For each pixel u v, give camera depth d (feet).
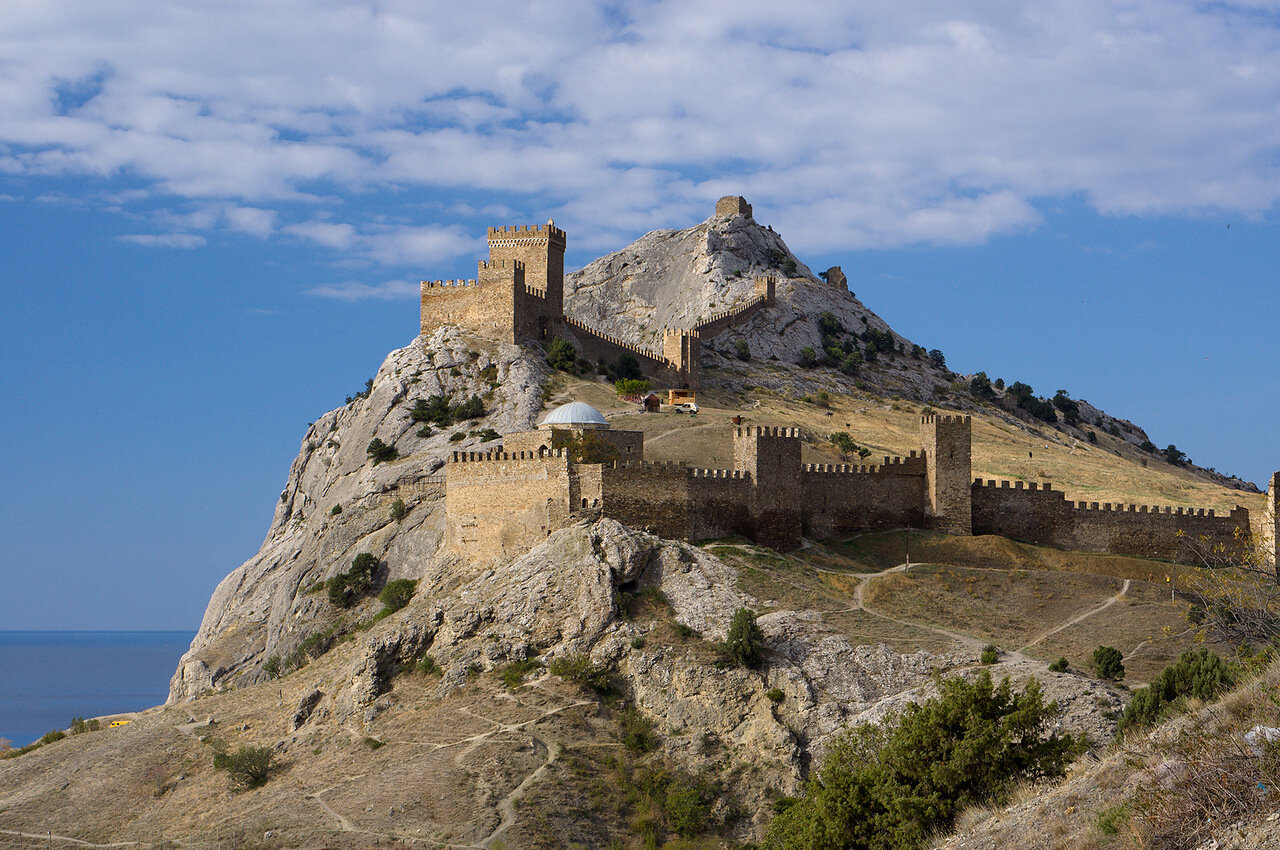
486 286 651.66
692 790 288.10
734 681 314.55
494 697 323.37
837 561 394.73
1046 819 138.41
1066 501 439.63
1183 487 615.16
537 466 379.96
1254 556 249.75
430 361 620.90
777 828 214.69
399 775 295.07
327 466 607.78
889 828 177.06
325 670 387.55
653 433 548.72
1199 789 117.91
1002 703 188.85
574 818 274.77
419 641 354.33
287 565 548.72
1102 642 343.26
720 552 372.17
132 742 360.69
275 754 335.06
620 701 318.65
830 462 556.10
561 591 345.92
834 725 300.61
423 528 477.36
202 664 509.35
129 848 299.17
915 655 324.80
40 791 337.93
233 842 281.54
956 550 411.13
